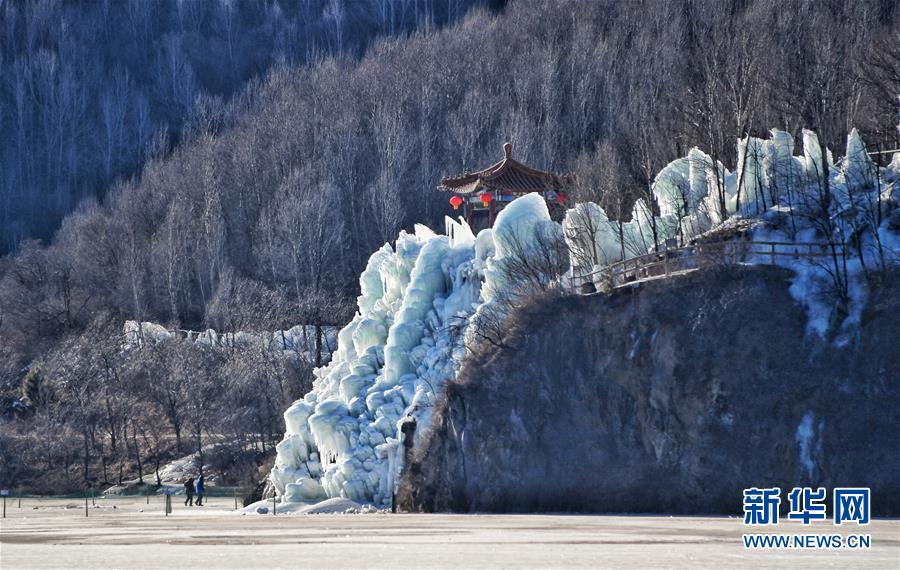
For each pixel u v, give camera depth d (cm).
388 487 9769
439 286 11344
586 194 13088
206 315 19838
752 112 11181
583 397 8900
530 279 10094
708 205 10394
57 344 19238
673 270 9294
